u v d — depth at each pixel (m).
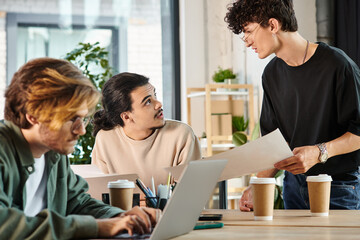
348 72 2.14
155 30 4.86
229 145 4.56
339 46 4.11
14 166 1.27
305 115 2.28
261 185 1.57
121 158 2.31
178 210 1.16
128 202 1.62
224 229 1.36
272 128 2.47
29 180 1.38
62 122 1.18
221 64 4.93
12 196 1.29
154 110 2.23
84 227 1.14
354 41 4.00
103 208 1.50
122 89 2.21
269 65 2.44
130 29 4.80
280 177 4.27
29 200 1.40
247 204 1.98
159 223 1.10
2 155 1.24
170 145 2.30
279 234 1.24
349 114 2.14
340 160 2.18
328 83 2.18
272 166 1.76
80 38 4.67
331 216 1.67
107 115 2.30
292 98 2.32
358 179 2.22
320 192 1.67
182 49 4.88
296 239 1.14
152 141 2.31
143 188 1.79
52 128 1.19
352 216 1.66
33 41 4.58
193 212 1.25
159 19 4.88
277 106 2.41
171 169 1.75
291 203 2.38
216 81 4.72
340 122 2.18
